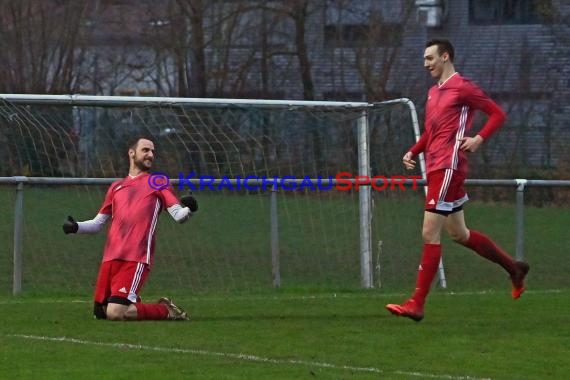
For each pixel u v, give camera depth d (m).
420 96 93.81
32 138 49.50
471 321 33.88
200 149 51.28
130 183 33.75
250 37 93.19
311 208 61.75
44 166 51.03
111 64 93.56
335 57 98.31
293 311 36.44
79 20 91.19
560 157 83.75
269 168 54.16
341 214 59.88
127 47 93.50
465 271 53.16
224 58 91.62
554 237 65.69
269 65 95.62
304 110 46.91
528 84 96.88
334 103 46.81
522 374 25.42
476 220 71.12
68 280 48.31
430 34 100.12
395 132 52.97
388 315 35.31
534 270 54.09
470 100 32.28
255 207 63.50
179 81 91.31
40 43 90.25
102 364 26.14
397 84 95.38
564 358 27.44
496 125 32.25
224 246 58.03
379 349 28.53
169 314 33.62
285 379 24.48
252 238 60.41
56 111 51.59
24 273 49.94
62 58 90.81
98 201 58.53
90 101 43.50
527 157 82.62
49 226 58.25
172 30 90.75
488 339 30.25
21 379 24.36
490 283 49.28
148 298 41.56
